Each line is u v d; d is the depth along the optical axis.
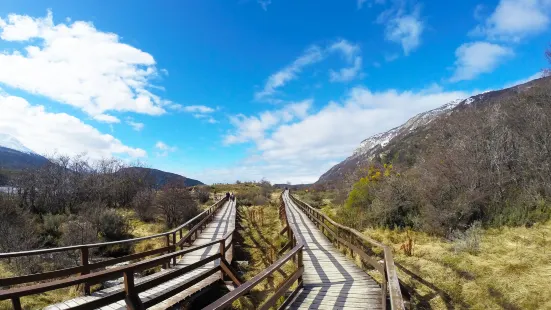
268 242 15.76
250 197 41.12
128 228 18.42
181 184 26.92
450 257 9.09
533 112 14.32
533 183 11.80
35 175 24.64
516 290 6.86
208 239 14.08
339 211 19.59
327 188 48.09
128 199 30.66
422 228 12.82
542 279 7.04
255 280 4.39
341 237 12.10
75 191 26.39
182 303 6.93
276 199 40.66
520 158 12.88
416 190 14.27
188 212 21.52
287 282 6.34
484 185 12.60
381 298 6.56
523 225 10.36
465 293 7.19
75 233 13.98
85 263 6.70
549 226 9.81
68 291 8.60
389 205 14.38
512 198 11.88
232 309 8.03
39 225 17.30
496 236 10.17
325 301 6.50
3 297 3.96
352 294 6.90
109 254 13.98
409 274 8.46
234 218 18.92
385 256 5.92
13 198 21.50
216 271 8.63
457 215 11.97
